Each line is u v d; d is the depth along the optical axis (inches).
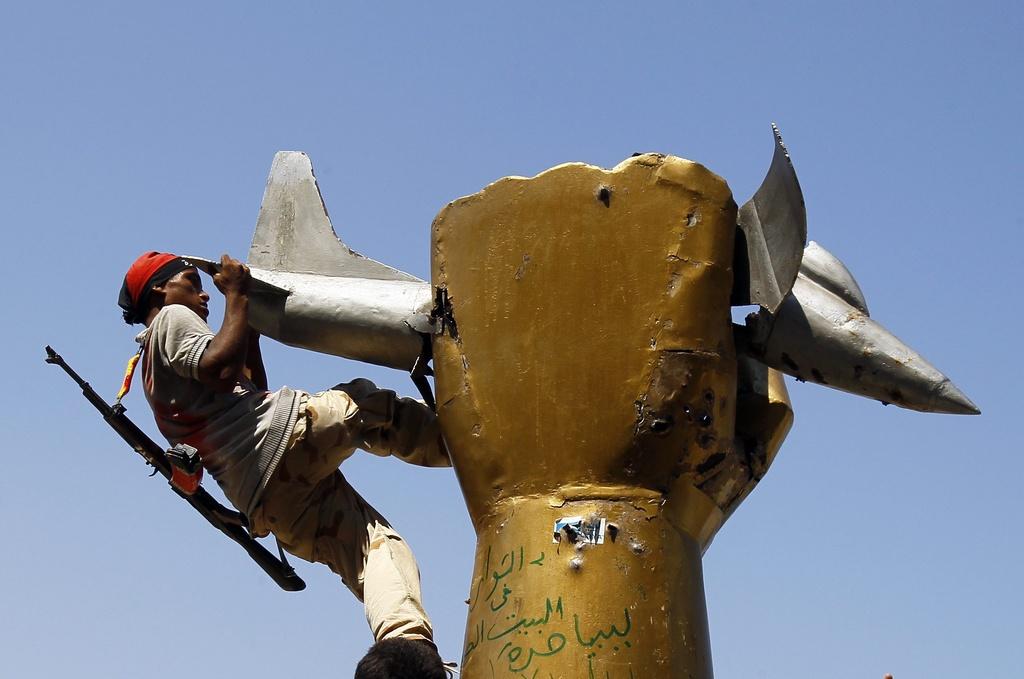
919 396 241.8
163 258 276.2
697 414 236.7
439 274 253.1
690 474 237.6
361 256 276.4
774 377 261.9
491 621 232.8
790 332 246.1
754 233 245.0
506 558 235.1
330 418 255.9
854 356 243.9
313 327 268.2
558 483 236.1
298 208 284.0
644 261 239.3
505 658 227.9
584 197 243.0
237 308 261.1
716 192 242.1
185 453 257.6
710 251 239.8
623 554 230.7
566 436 236.7
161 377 263.4
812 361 246.2
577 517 232.7
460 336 248.1
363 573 251.6
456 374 247.4
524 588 231.1
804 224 229.5
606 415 235.6
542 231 244.1
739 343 249.8
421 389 261.0
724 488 243.6
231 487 258.7
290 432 254.5
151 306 274.1
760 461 251.8
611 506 233.3
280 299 270.8
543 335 240.5
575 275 240.8
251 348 279.9
